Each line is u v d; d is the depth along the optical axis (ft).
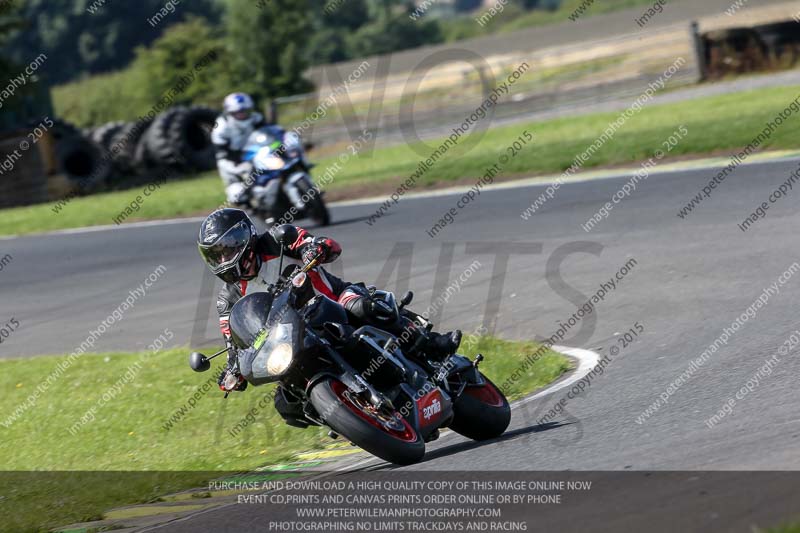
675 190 163.84
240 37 447.83
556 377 90.99
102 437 97.50
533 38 655.35
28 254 230.27
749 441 57.77
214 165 366.22
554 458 63.77
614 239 142.31
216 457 85.81
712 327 94.63
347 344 67.36
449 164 243.60
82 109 565.53
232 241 67.51
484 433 74.18
